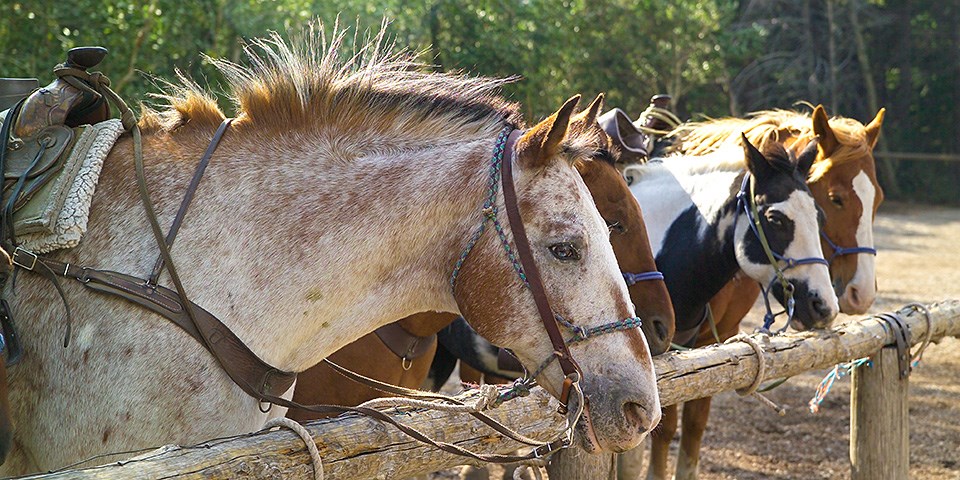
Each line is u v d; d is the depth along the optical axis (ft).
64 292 6.64
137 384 6.52
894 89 96.02
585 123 7.25
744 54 73.51
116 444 6.52
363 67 7.87
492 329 6.81
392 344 10.34
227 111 14.93
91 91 7.30
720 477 16.10
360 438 6.54
